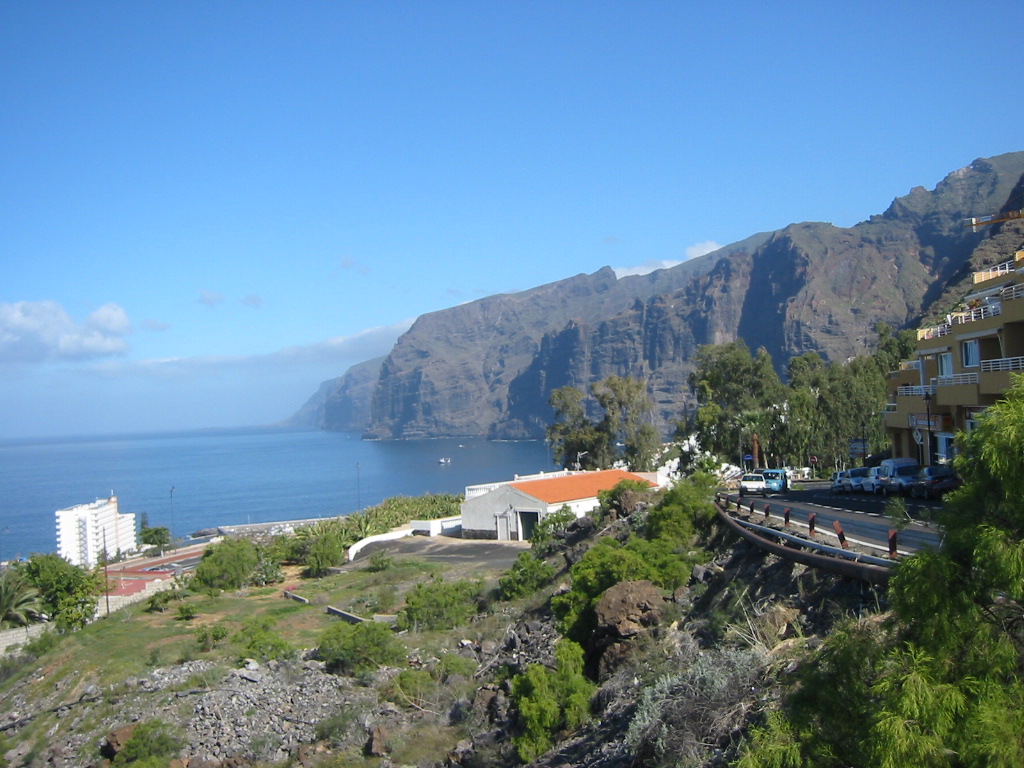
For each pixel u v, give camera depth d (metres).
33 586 58.25
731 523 27.28
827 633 14.66
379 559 64.12
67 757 28.92
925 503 35.47
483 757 20.84
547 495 71.69
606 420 101.50
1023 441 8.44
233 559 64.12
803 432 78.12
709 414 80.38
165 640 43.72
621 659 21.66
